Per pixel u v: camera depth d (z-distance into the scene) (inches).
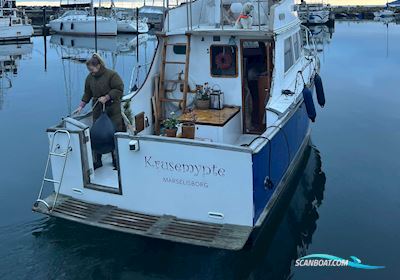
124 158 213.3
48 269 211.3
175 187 207.6
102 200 224.7
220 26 307.9
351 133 426.6
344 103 542.0
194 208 207.0
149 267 212.8
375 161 354.0
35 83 735.1
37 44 1350.9
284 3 296.8
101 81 244.4
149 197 213.8
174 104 294.5
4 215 265.7
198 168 201.5
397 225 256.8
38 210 225.5
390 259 225.3
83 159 224.8
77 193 230.2
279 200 261.6
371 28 1617.9
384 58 855.7
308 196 295.9
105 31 1525.6
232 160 195.6
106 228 207.6
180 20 308.7
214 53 286.2
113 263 215.3
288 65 314.8
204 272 210.5
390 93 588.4
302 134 315.6
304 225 259.4
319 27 1724.9
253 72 292.0
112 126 239.0
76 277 206.7
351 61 833.5
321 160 358.3
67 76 794.2
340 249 235.0
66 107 570.3
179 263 215.2
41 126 483.2
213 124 257.4
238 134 286.8
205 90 286.4
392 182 314.7
